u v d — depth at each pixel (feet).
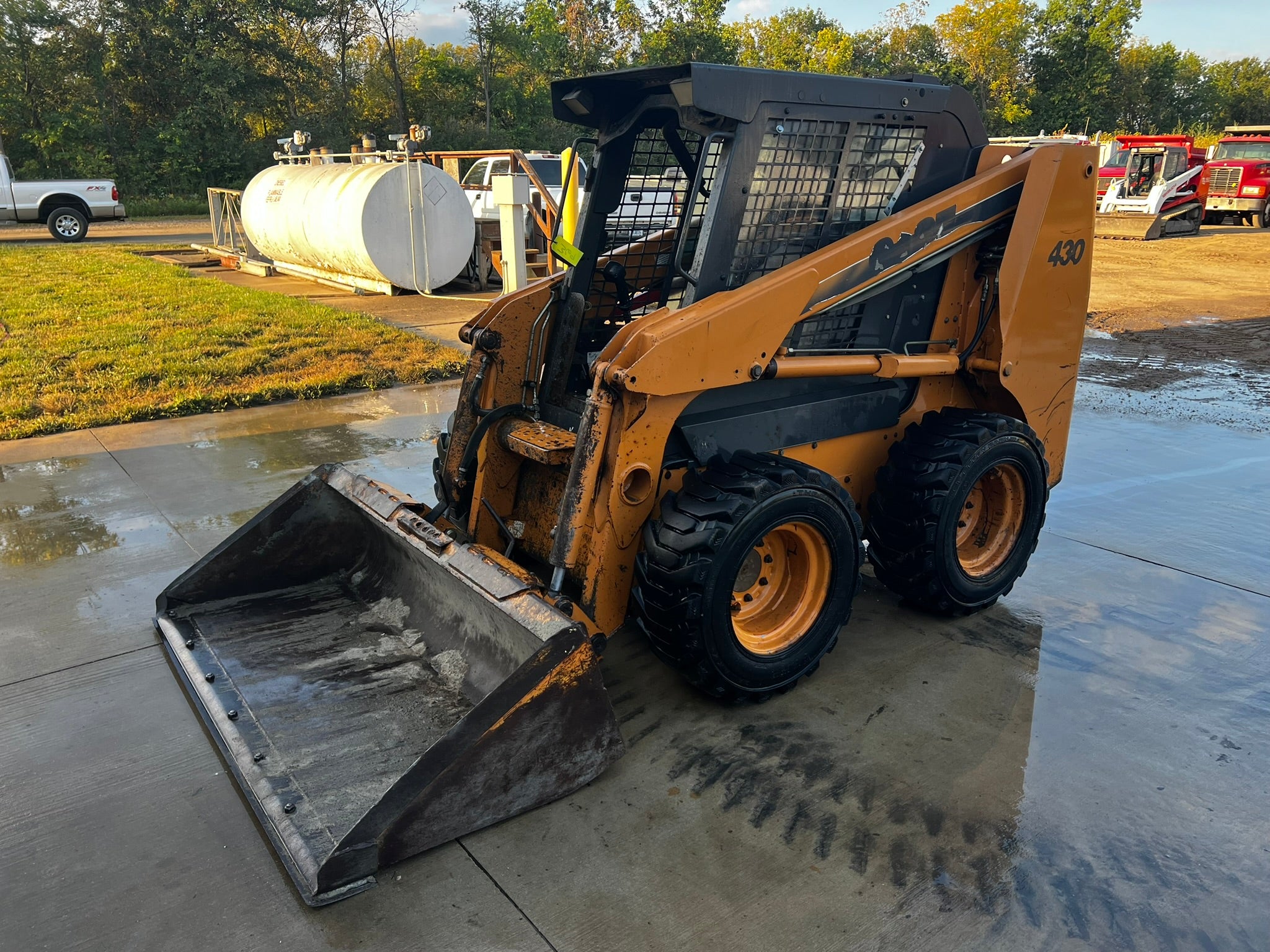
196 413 22.68
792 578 10.93
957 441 11.70
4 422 21.20
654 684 11.13
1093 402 24.68
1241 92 264.31
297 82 129.39
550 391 12.05
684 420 10.42
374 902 7.62
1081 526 16.16
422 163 37.99
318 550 12.41
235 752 9.05
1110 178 75.20
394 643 10.96
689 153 12.21
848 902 7.64
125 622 12.38
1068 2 179.73
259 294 39.14
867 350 11.79
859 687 11.05
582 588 9.96
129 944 7.20
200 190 115.44
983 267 12.41
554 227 11.98
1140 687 11.08
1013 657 11.80
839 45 200.13
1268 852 8.32
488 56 163.53
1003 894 7.76
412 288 39.40
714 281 10.34
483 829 8.46
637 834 8.45
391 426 21.67
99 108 112.06
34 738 9.84
